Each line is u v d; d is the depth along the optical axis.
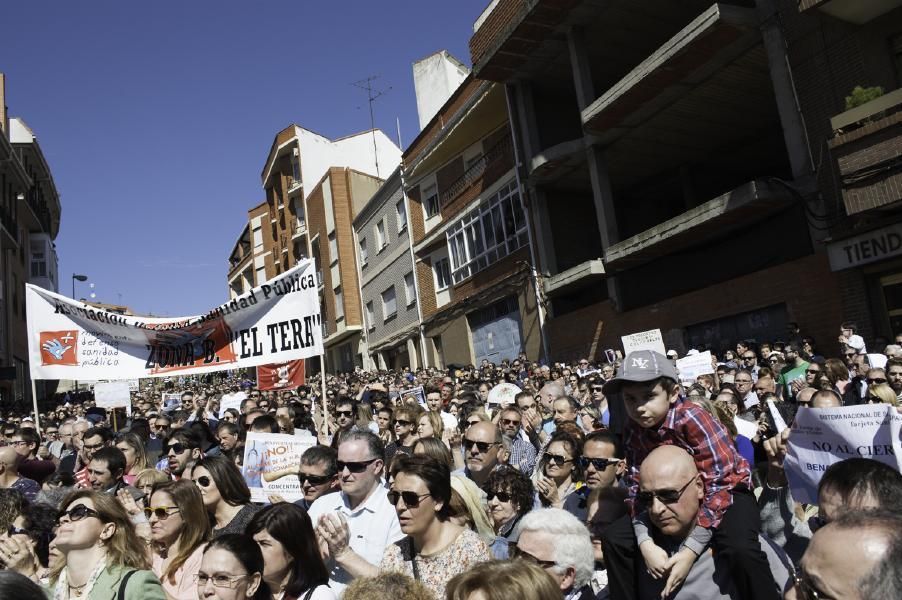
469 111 23.31
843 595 1.65
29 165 36.72
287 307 10.01
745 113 17.89
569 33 18.05
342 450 4.60
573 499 4.82
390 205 33.09
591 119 17.28
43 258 38.97
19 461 7.08
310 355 9.80
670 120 17.77
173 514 4.21
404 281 32.00
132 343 10.48
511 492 4.50
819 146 13.37
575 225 21.98
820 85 13.28
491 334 24.77
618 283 18.88
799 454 4.27
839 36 12.94
